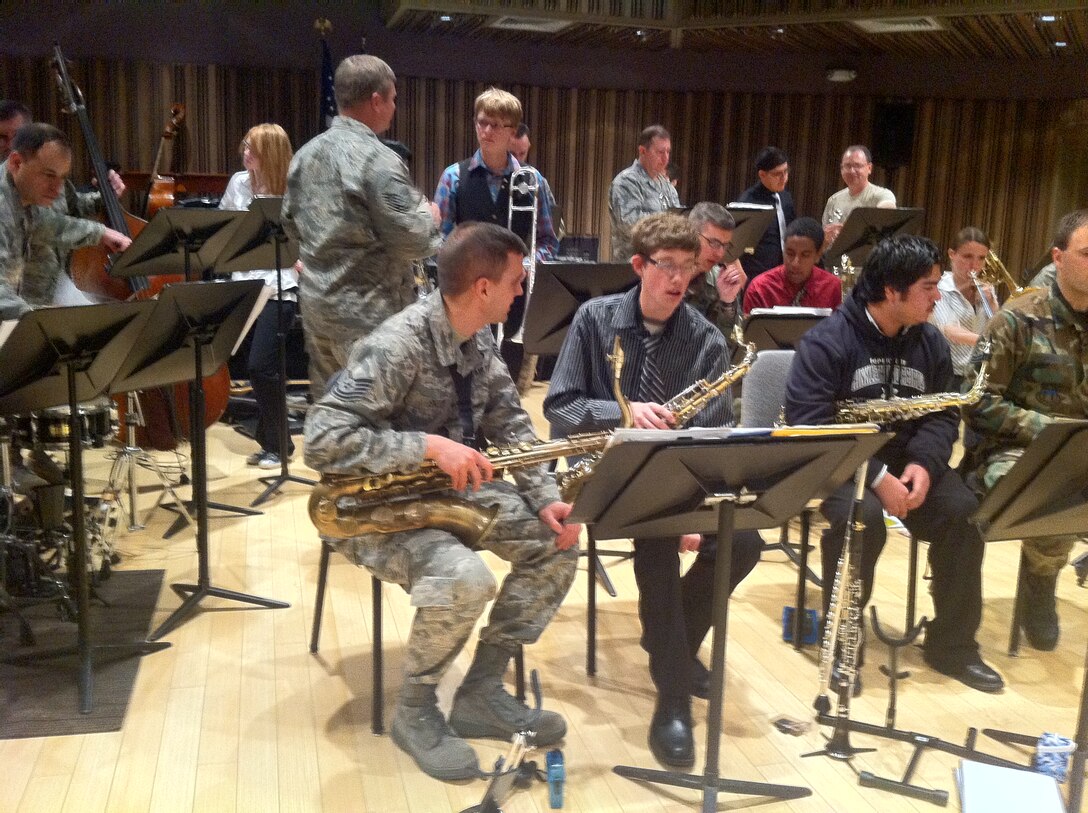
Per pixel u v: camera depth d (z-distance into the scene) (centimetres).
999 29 762
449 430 277
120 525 447
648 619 284
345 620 360
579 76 946
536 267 375
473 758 266
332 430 250
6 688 306
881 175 999
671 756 273
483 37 895
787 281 486
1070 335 339
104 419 390
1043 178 969
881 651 349
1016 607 348
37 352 275
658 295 298
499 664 283
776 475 231
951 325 507
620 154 972
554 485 284
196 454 356
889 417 323
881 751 287
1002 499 249
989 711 311
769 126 986
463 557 257
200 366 347
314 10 859
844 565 284
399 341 261
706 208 425
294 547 428
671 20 803
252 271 518
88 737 281
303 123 878
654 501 229
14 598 362
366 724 292
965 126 981
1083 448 238
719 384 302
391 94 376
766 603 387
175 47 838
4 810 247
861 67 960
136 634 343
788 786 264
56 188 376
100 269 521
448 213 515
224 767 269
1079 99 938
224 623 354
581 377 311
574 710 304
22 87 810
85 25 812
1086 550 451
